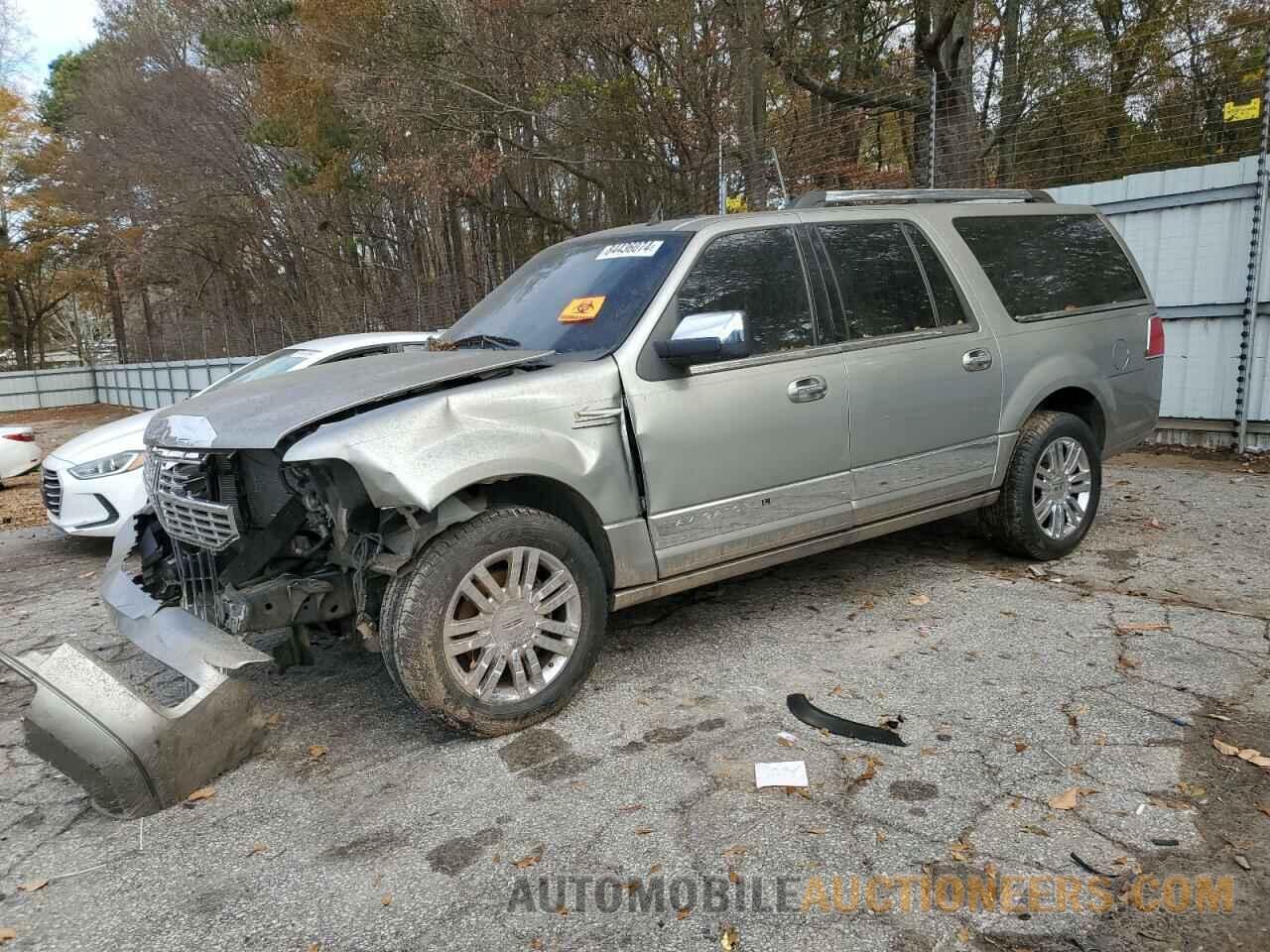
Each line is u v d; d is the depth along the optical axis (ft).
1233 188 25.98
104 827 9.98
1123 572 16.43
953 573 16.80
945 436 15.10
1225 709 11.01
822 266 14.05
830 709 11.57
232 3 80.89
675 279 12.62
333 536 10.89
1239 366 26.58
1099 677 12.09
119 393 106.93
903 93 48.14
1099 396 17.38
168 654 11.10
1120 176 35.73
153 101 96.78
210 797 10.41
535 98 52.39
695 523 12.50
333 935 7.91
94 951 7.91
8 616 18.54
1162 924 7.48
